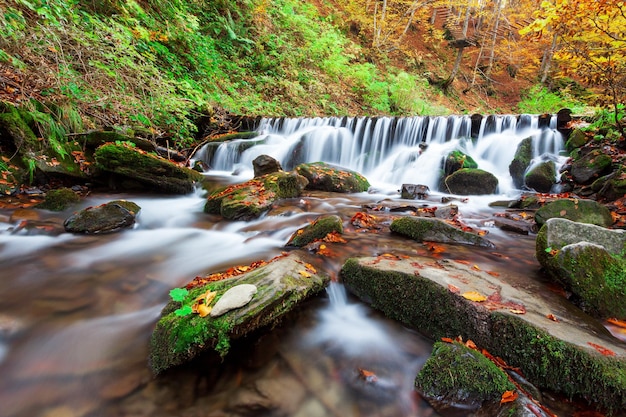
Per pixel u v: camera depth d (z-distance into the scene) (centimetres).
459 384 176
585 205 421
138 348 218
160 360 198
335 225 397
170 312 238
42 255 349
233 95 1212
